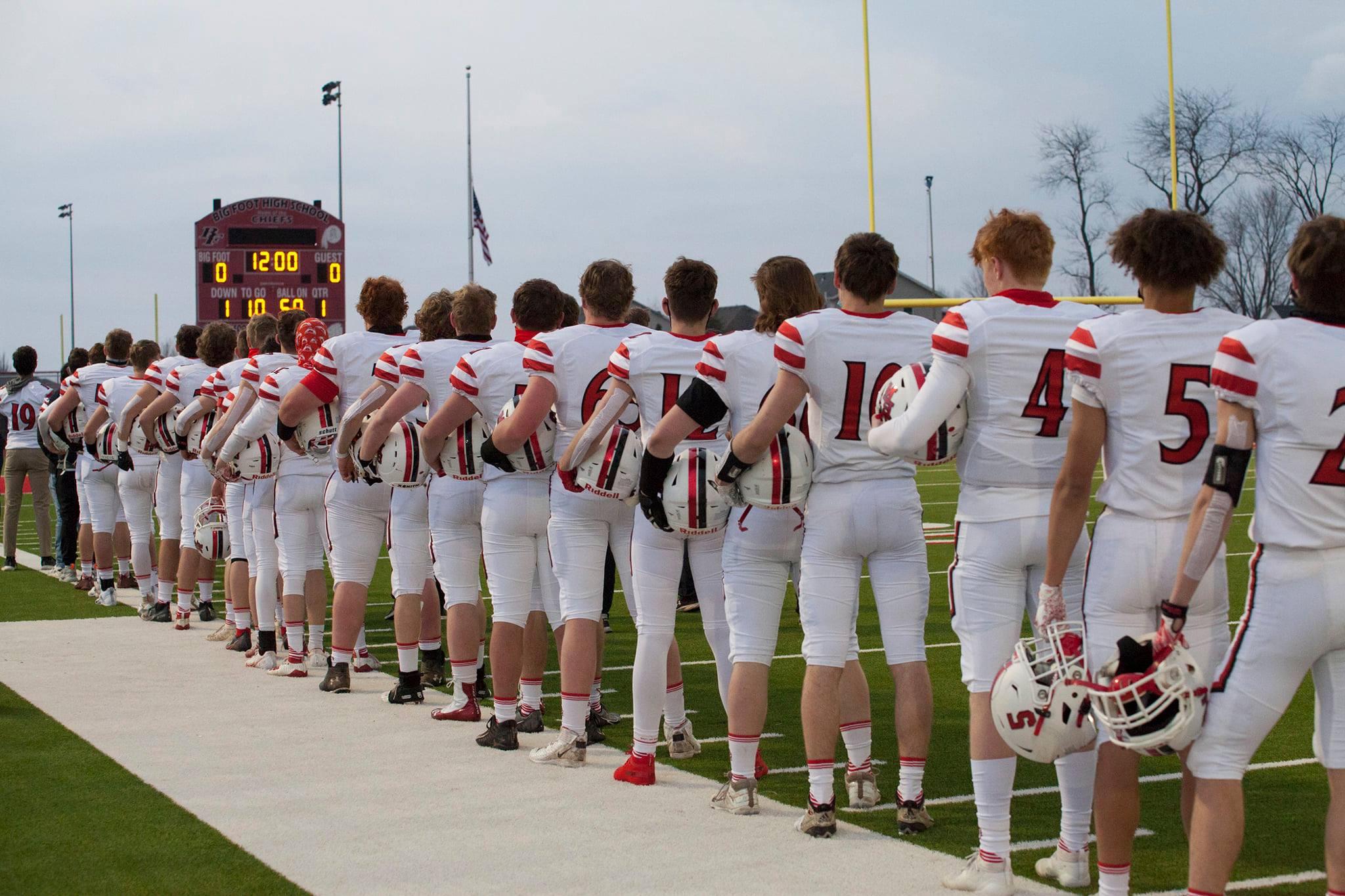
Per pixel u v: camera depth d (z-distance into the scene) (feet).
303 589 23.56
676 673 17.40
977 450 12.10
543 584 18.01
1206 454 10.73
